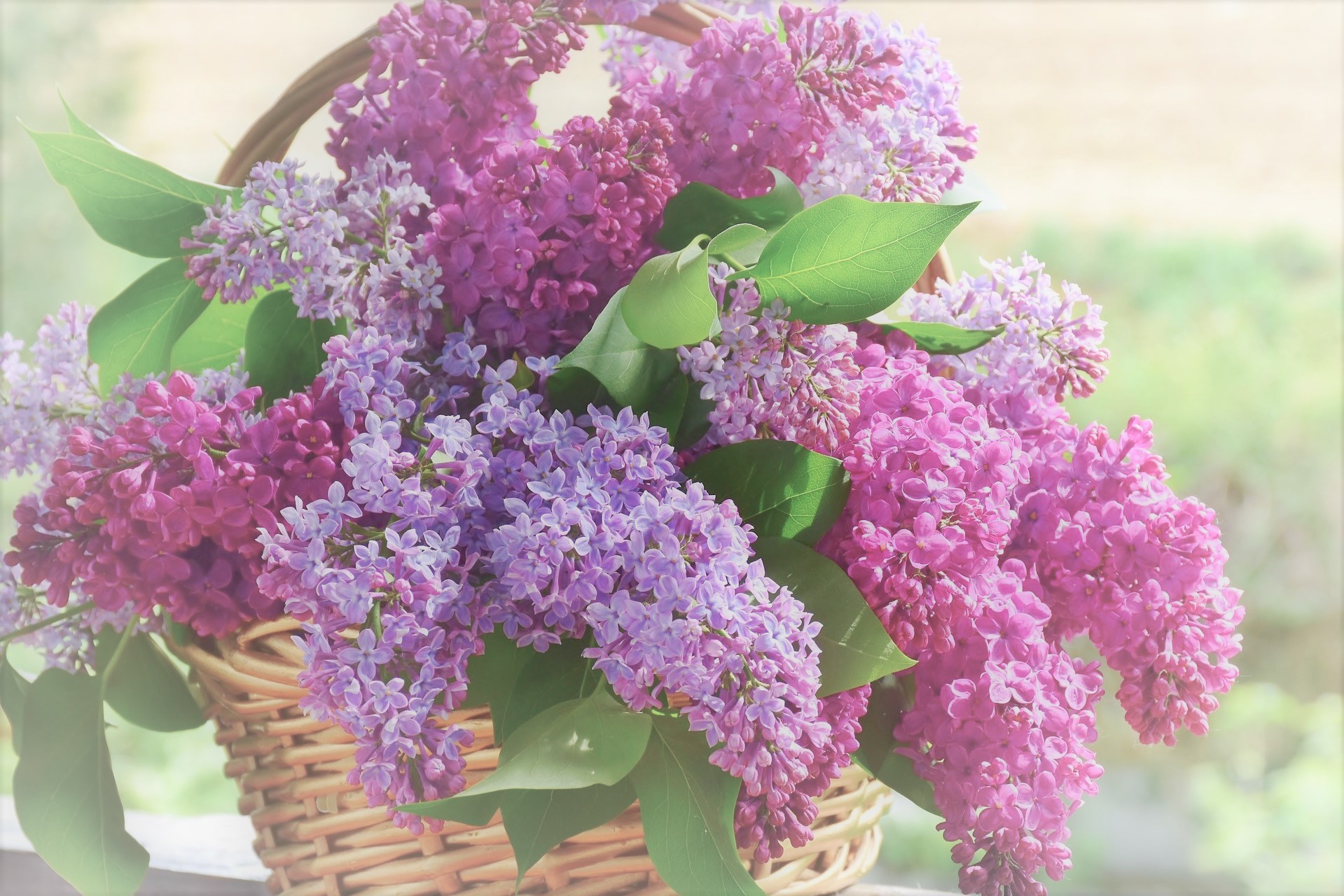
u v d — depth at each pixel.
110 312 1.19
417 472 1.06
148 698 1.18
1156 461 1.14
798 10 1.13
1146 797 3.85
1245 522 4.10
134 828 1.42
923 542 1.08
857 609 1.08
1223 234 5.01
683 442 1.12
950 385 1.13
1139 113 6.06
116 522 1.07
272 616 1.11
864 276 1.10
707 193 1.13
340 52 1.15
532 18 1.12
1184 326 4.59
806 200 1.15
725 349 1.09
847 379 1.10
